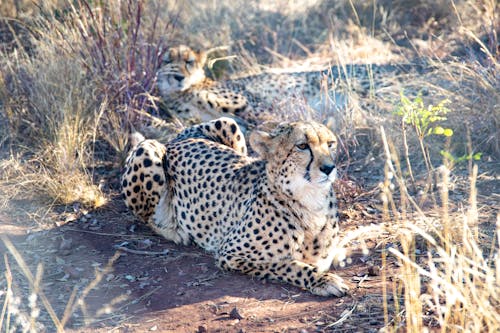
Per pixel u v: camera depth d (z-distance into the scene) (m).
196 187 10.23
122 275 9.55
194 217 10.20
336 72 15.58
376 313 8.23
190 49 15.41
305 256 9.16
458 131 12.72
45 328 8.30
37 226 10.92
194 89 15.25
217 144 10.84
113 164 12.88
